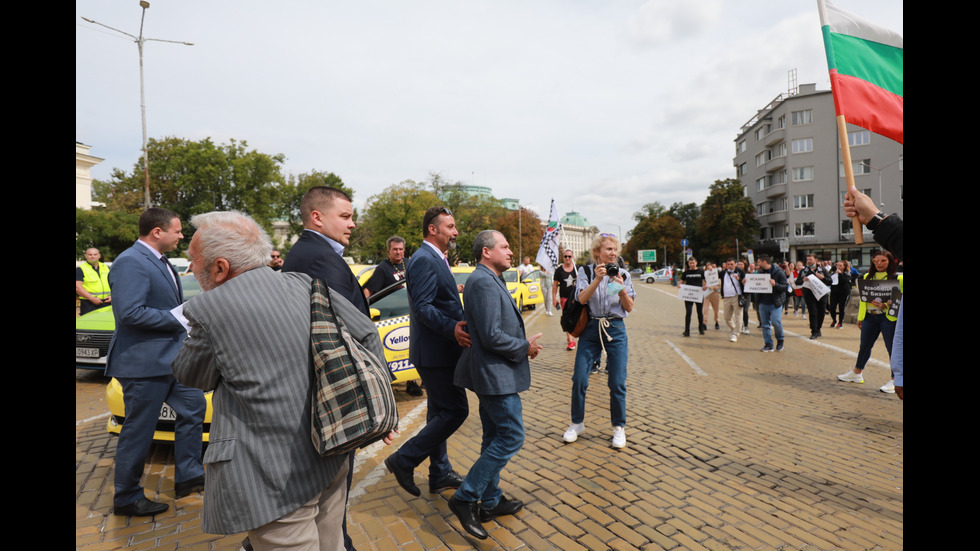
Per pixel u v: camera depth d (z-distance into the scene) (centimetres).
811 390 598
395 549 269
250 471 162
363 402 169
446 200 5266
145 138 2280
